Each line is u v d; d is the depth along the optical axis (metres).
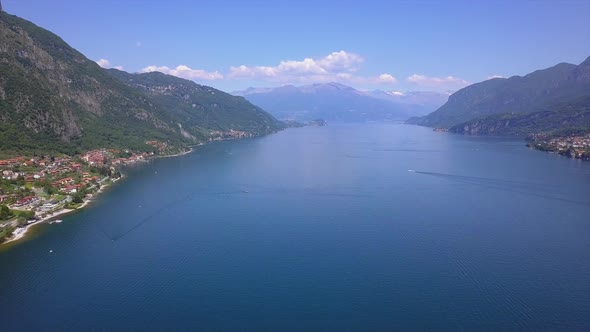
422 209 192.62
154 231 163.88
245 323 104.19
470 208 193.75
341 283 121.88
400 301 112.94
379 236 157.38
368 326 102.94
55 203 196.25
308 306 110.81
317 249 145.38
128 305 111.69
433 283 121.75
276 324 103.69
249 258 138.50
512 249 144.50
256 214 186.12
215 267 132.25
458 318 105.62
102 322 104.75
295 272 128.62
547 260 135.75
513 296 114.94
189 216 183.12
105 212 188.50
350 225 170.12
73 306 111.25
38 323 104.38
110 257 139.62
